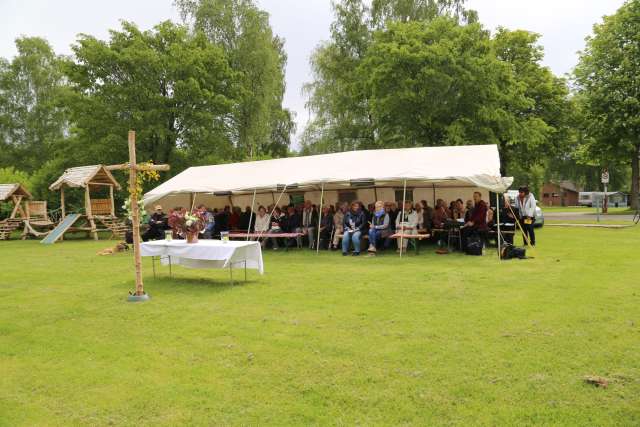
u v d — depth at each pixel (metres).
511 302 6.36
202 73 25.00
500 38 27.34
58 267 11.31
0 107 38.62
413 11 26.28
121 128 24.12
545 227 19.42
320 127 29.83
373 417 3.36
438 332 5.17
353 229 12.49
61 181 20.38
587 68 29.78
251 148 30.41
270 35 29.44
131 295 7.41
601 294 6.61
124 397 3.83
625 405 3.41
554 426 3.16
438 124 20.94
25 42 39.28
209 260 8.62
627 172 55.03
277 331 5.45
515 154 27.88
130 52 23.61
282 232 14.39
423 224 12.88
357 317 5.91
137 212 7.51
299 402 3.63
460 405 3.49
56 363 4.68
